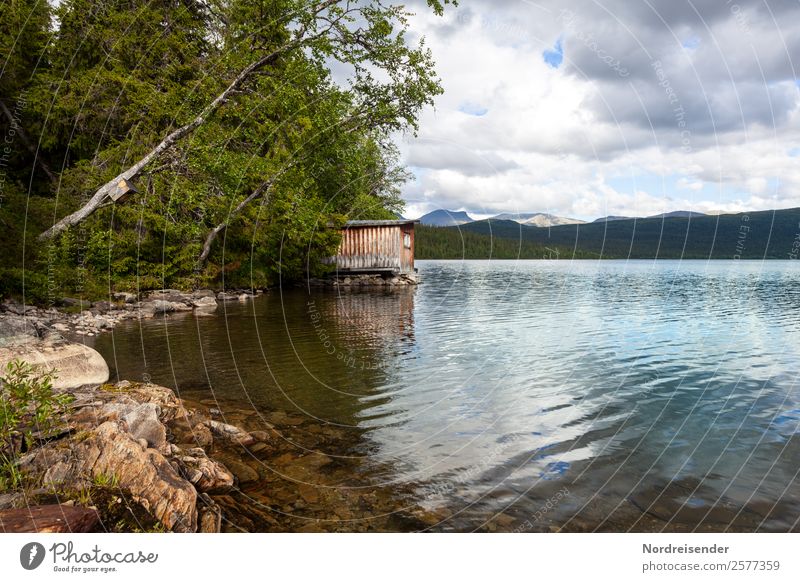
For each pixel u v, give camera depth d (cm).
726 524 382
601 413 657
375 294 2550
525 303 2102
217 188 2169
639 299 2278
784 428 597
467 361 971
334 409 674
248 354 1023
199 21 2306
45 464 387
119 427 436
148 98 2012
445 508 408
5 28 2120
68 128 2194
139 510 355
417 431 591
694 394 744
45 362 618
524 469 484
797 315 1672
